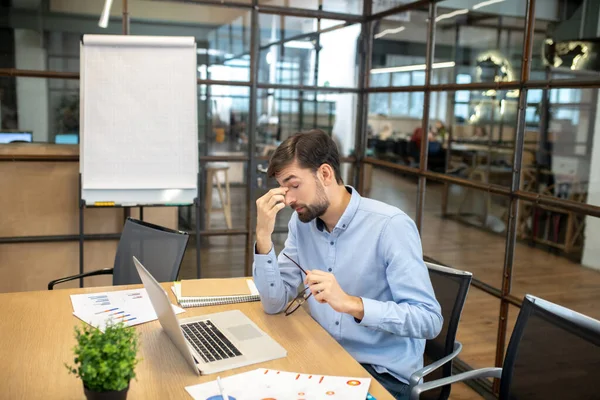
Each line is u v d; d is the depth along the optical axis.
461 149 7.01
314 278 1.38
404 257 1.50
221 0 3.35
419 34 3.35
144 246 2.31
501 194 2.56
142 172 3.00
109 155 2.96
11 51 3.05
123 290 1.89
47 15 3.09
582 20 4.15
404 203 5.40
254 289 1.87
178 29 3.32
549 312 1.35
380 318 1.38
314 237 1.68
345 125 3.83
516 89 2.44
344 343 1.61
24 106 3.10
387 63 3.63
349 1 3.63
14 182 3.12
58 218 3.22
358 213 1.59
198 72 3.40
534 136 6.28
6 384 1.21
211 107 3.46
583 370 1.24
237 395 1.16
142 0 3.23
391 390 1.53
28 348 1.40
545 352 1.33
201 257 3.58
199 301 1.75
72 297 1.80
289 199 1.55
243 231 3.63
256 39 3.46
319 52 3.64
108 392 1.01
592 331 1.24
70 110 3.17
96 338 1.03
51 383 1.22
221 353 1.38
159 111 2.99
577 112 5.95
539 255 5.62
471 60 5.67
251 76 3.50
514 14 5.70
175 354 1.38
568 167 6.06
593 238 5.43
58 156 3.16
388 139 3.85
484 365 2.83
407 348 1.57
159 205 3.03
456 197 7.12
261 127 3.59
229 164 3.55
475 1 5.51
